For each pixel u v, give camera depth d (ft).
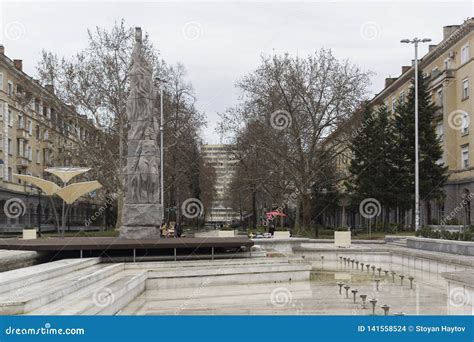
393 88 225.76
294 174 162.20
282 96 155.63
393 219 208.95
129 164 73.00
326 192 185.26
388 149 169.17
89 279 46.26
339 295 52.31
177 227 137.59
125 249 65.51
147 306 45.32
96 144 160.86
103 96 151.23
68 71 151.33
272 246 104.22
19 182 190.39
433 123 182.80
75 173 113.60
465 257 66.49
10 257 57.06
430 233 92.73
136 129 73.26
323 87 154.71
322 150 162.30
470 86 163.32
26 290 38.86
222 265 63.05
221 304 46.60
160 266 61.62
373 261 94.63
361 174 171.22
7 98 178.19
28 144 202.39
